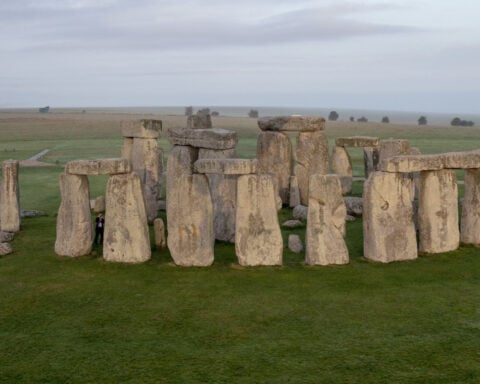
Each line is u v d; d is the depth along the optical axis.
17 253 19.98
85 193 19.28
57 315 14.24
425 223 19.03
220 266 17.95
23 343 12.65
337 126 106.31
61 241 19.33
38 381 10.97
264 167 29.02
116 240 18.47
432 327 13.24
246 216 17.75
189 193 17.83
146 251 18.61
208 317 14.01
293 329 13.27
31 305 14.92
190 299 15.20
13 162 23.55
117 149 64.75
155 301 15.09
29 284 16.55
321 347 12.30
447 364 11.45
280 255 17.88
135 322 13.76
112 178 18.47
